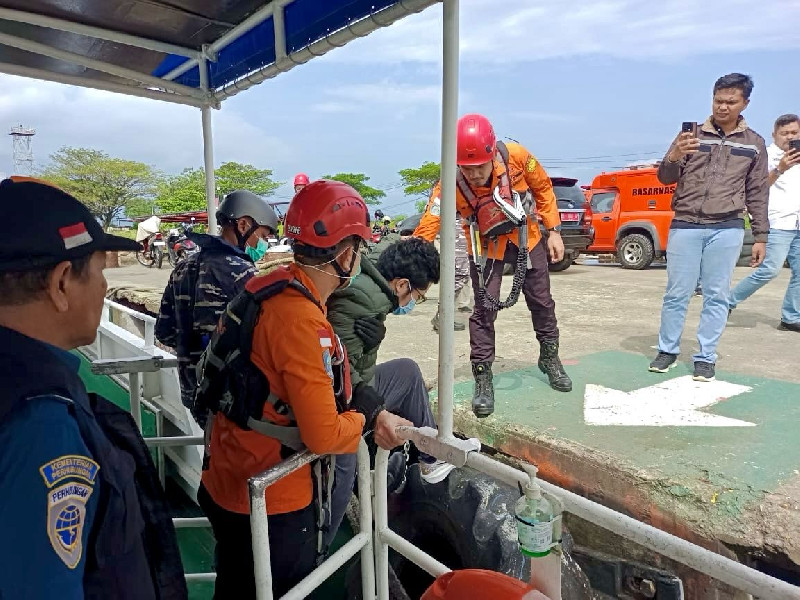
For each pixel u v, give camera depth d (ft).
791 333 18.85
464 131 10.07
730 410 11.35
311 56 7.72
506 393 12.55
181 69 11.66
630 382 13.32
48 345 3.40
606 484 9.11
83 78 10.93
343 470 7.97
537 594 4.50
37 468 2.96
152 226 70.28
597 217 45.52
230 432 5.72
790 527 7.42
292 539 5.76
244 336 5.36
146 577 3.79
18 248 3.22
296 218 5.54
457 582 4.87
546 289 12.25
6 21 8.90
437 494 8.57
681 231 13.17
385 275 7.98
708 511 8.04
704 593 7.86
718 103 12.33
